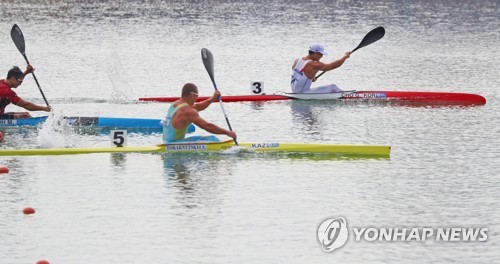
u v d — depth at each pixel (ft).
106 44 427.74
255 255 148.15
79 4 630.74
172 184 187.01
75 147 219.20
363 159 208.95
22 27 487.20
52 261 144.97
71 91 304.71
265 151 213.25
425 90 315.99
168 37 459.73
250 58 393.91
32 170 197.98
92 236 156.35
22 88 309.01
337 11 615.16
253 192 181.57
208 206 172.76
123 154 211.41
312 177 192.95
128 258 146.51
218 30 494.18
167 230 159.43
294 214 168.35
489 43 458.09
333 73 357.61
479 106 282.77
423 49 432.66
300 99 291.58
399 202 175.94
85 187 184.96
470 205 174.40
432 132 240.32
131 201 175.73
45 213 168.45
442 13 615.57
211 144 213.05
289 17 571.28
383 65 379.55
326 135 235.40
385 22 552.00
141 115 263.08
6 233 157.58
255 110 273.33
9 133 233.76
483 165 204.03
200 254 148.46
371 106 281.13
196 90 211.82
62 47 413.39
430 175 195.21
